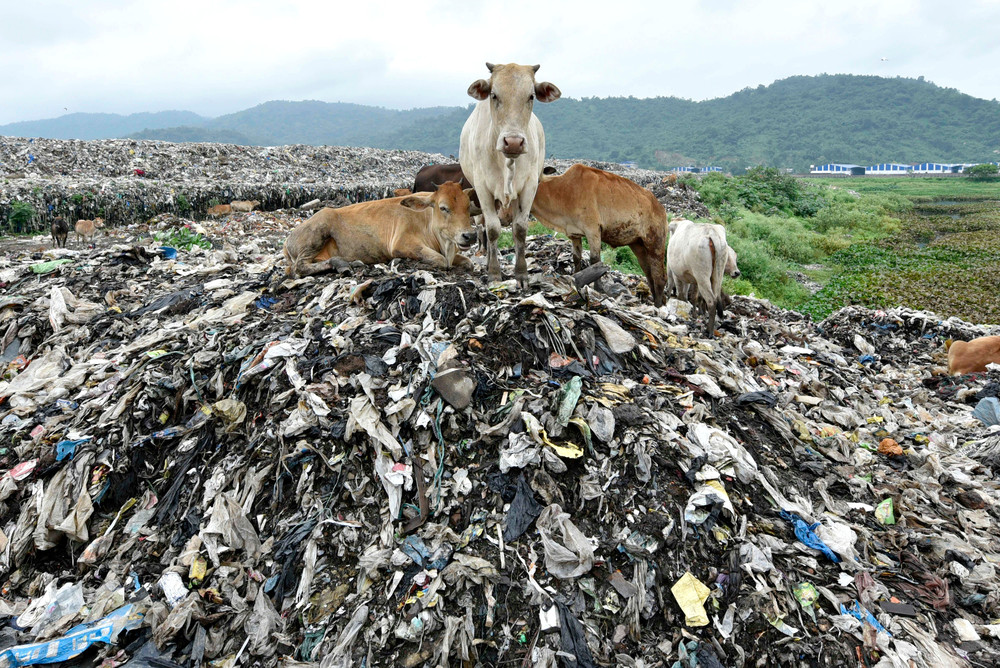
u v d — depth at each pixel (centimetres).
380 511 383
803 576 355
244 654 335
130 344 588
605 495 377
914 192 6291
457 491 388
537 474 384
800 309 1420
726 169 16862
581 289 568
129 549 403
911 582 374
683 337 578
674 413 441
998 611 357
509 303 508
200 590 365
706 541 358
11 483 438
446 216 607
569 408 414
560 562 343
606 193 682
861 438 537
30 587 398
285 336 512
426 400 425
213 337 532
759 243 2020
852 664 316
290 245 667
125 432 460
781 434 469
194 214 1967
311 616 344
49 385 551
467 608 333
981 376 753
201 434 456
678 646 319
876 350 914
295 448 414
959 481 490
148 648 337
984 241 2531
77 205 1734
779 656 318
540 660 309
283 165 2875
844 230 2903
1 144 2328
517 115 530
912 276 1797
